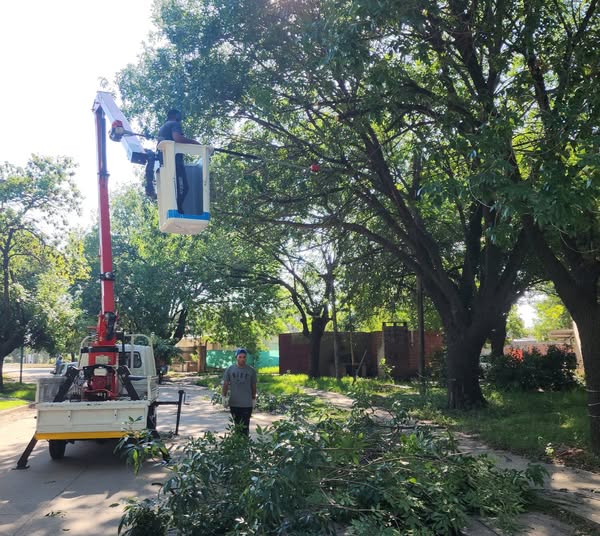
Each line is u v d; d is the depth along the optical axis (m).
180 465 5.78
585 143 7.34
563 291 9.31
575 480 7.62
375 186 14.81
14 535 6.03
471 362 15.41
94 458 10.47
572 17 11.31
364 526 5.08
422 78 11.94
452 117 9.96
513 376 20.80
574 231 7.45
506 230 7.62
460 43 10.63
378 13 8.65
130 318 36.84
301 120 14.83
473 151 7.66
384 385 25.52
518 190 6.86
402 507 5.38
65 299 33.06
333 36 9.24
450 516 5.55
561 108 8.05
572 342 33.56
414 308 29.56
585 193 6.83
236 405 9.51
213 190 14.27
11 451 11.34
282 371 38.53
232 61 13.13
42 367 77.88
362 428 7.42
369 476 5.86
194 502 5.34
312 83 12.86
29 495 7.73
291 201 14.31
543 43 10.12
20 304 29.50
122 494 7.77
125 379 10.25
